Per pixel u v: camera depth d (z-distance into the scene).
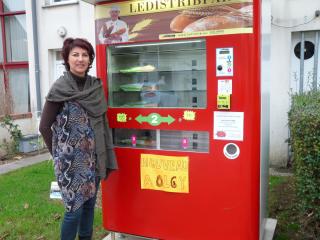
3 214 4.05
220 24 2.51
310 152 2.70
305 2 5.48
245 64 2.47
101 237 3.47
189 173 2.74
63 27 8.09
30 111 8.84
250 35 2.44
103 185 3.10
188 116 2.69
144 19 2.76
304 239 3.12
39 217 3.96
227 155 2.60
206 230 2.73
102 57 2.97
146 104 2.97
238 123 2.54
